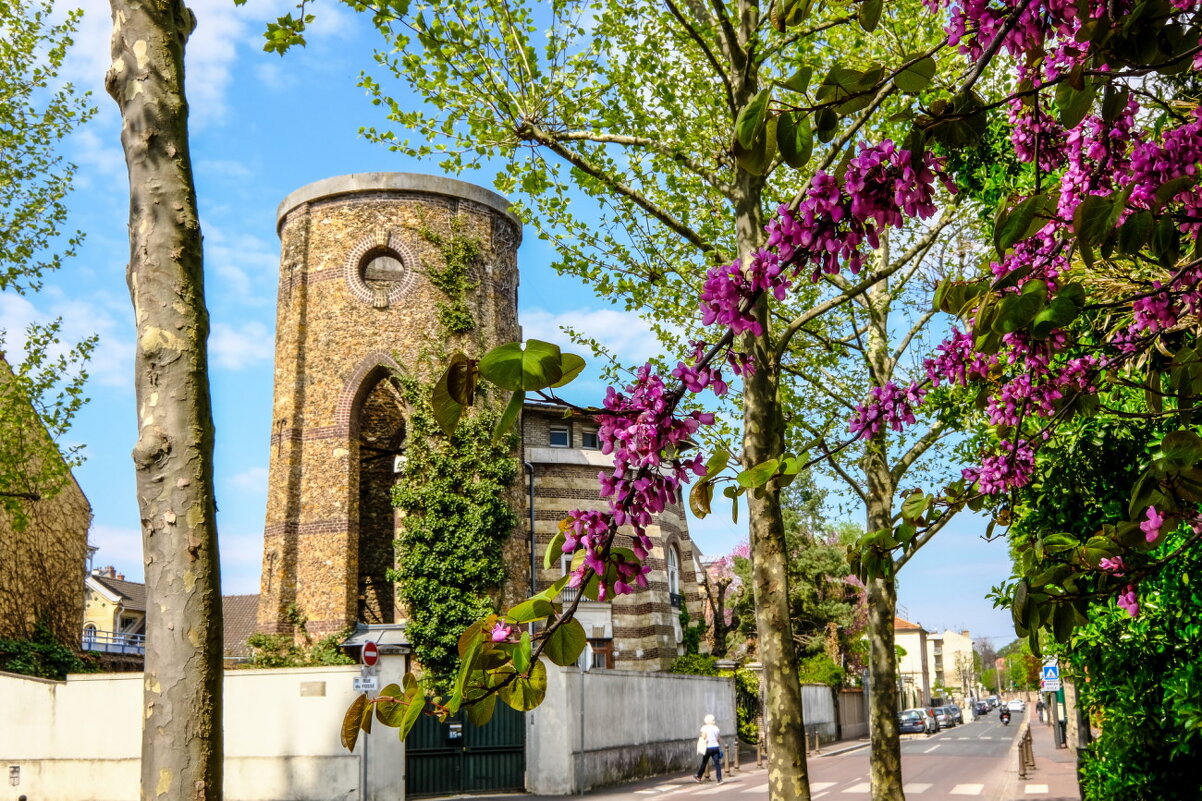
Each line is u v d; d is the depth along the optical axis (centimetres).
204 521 431
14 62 1803
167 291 441
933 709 6216
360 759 1902
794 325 800
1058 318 247
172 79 458
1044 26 258
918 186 251
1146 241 252
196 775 407
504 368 192
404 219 3011
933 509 398
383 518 3275
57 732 2070
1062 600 311
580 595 257
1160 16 243
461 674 223
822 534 4462
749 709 3884
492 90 839
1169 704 625
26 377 1884
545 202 975
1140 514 293
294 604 2833
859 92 243
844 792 2131
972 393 991
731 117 770
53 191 1872
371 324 2948
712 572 4941
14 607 2844
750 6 809
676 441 270
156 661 416
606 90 891
